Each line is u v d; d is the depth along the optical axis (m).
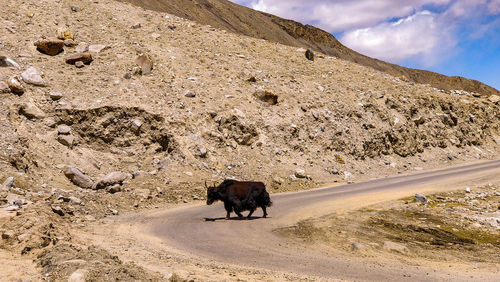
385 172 32.94
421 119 41.16
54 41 29.28
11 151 18.12
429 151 39.78
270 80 36.41
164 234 12.09
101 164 22.94
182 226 13.47
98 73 28.50
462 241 12.95
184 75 32.09
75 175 19.41
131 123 25.34
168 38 38.12
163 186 21.30
